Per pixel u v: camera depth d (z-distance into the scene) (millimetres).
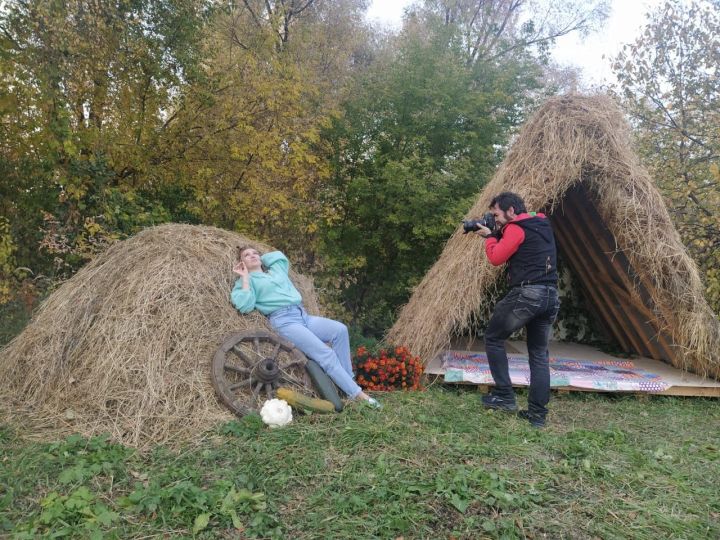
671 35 9219
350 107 10766
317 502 3016
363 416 4352
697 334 5617
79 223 7688
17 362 4480
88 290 4672
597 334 8648
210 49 8742
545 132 5934
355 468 3416
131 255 4867
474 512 2982
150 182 8906
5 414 4035
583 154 5754
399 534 2768
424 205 9516
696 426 4965
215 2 8500
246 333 4543
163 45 8141
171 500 2904
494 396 5000
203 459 3477
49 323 4574
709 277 8008
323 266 10078
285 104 8852
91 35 7332
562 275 8664
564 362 6906
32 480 3096
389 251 10648
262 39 9289
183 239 5074
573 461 3736
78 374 4199
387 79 10789
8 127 7281
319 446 3713
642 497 3299
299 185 9148
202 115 8781
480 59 12109
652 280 5840
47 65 6844
